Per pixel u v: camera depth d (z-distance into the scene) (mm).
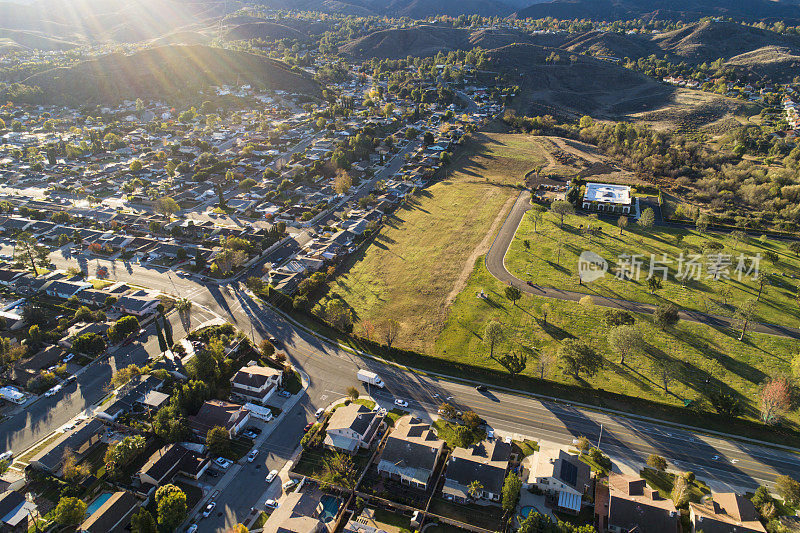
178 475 101312
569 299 162125
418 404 121625
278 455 106500
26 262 179000
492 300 163125
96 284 168250
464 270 182750
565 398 123000
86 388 124125
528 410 119438
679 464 104312
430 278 178750
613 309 156125
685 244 195000
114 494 92375
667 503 90750
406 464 100500
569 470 96938
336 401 122438
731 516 88250
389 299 167750
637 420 116188
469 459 99750
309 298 167375
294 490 98125
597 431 113000
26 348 133500
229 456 105500
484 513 92938
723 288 165250
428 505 93188
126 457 99938
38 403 119062
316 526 85000
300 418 117062
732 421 114188
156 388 122688
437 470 102250
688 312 154250
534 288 169000
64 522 85562
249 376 122875
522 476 100125
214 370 126875
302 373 132125
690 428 113562
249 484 99312
